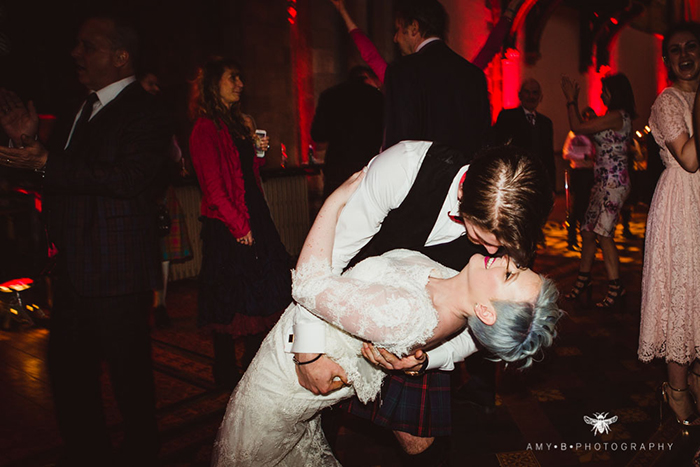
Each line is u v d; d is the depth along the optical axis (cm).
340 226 163
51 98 498
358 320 129
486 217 123
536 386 307
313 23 686
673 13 1303
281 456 170
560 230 726
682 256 241
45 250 231
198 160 288
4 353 366
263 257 300
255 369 162
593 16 1085
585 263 434
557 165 1018
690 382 263
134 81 216
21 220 447
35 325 416
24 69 488
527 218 121
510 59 930
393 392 176
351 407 184
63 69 502
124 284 209
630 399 291
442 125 230
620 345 359
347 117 420
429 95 230
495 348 127
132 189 205
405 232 172
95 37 205
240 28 624
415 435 174
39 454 251
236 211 287
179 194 496
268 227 307
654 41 1340
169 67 574
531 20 964
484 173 125
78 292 205
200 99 297
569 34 1071
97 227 206
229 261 295
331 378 148
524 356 126
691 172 231
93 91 214
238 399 164
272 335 163
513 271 126
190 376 324
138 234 213
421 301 130
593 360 338
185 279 541
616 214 412
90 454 217
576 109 417
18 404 298
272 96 659
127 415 220
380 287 132
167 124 214
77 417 214
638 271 525
